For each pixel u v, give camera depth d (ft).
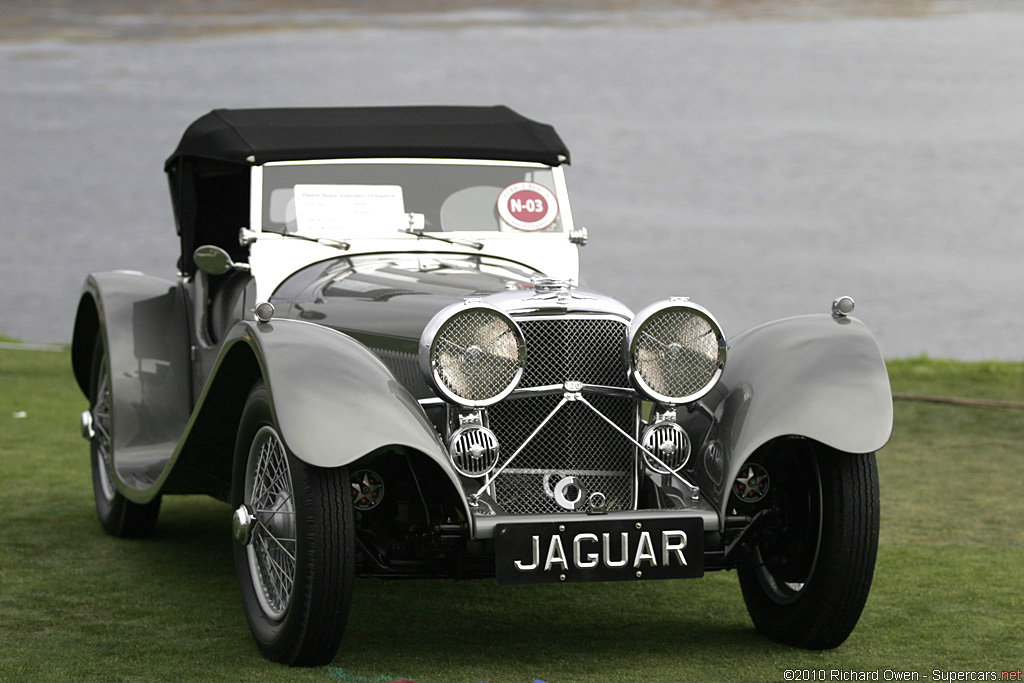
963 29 590.96
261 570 47.44
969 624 50.83
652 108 502.38
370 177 60.13
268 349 44.16
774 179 433.48
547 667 45.34
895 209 401.49
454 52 551.18
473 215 60.75
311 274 56.59
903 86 523.29
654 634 50.26
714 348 46.11
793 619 47.98
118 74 516.32
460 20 625.82
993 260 348.38
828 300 303.89
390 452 47.06
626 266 334.65
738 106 513.04
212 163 63.67
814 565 46.85
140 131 453.58
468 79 505.66
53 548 64.39
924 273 334.03
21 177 421.18
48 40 579.48
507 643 48.73
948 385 134.92
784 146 465.47
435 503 45.80
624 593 57.41
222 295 61.67
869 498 45.96
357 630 50.52
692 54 572.51
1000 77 528.22
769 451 48.93
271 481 46.55
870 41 578.66
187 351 64.85
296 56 529.04
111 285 66.28
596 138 469.16
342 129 60.95
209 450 53.57
